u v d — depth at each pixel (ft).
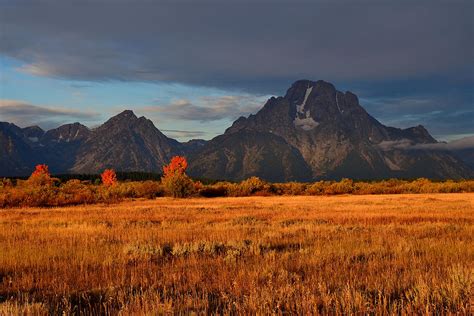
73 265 32.45
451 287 22.72
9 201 135.03
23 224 66.13
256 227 58.80
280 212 92.84
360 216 77.25
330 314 20.06
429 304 20.34
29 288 26.20
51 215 89.81
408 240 42.60
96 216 85.56
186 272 29.68
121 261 33.88
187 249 38.91
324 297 21.40
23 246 41.09
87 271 30.81
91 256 35.55
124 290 24.12
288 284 23.80
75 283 27.40
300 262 31.40
